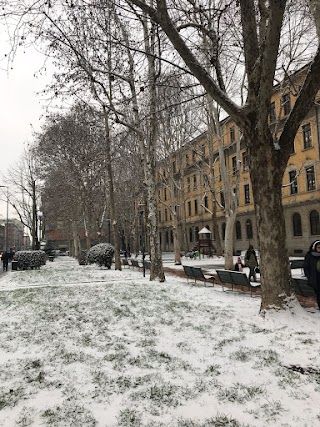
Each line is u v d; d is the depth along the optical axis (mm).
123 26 12227
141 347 5660
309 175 31016
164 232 62625
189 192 51344
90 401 3848
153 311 8266
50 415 3555
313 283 7809
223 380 4305
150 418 3443
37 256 26000
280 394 3881
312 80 6855
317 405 3604
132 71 13945
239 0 7309
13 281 17016
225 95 7242
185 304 9000
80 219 39406
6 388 4230
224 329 6516
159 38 9969
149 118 14914
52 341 6109
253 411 3520
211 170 26219
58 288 12898
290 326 6488
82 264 30391
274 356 5047
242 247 39938
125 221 44000
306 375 4379
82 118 19734
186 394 3947
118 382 4328
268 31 6262
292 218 32812
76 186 31062
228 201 18141
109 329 6832
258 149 7254
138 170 28344
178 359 5062
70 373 4648
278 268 7180
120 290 11750
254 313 7723
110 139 24172
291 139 7281
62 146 26781
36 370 4785
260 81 6887
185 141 27031
